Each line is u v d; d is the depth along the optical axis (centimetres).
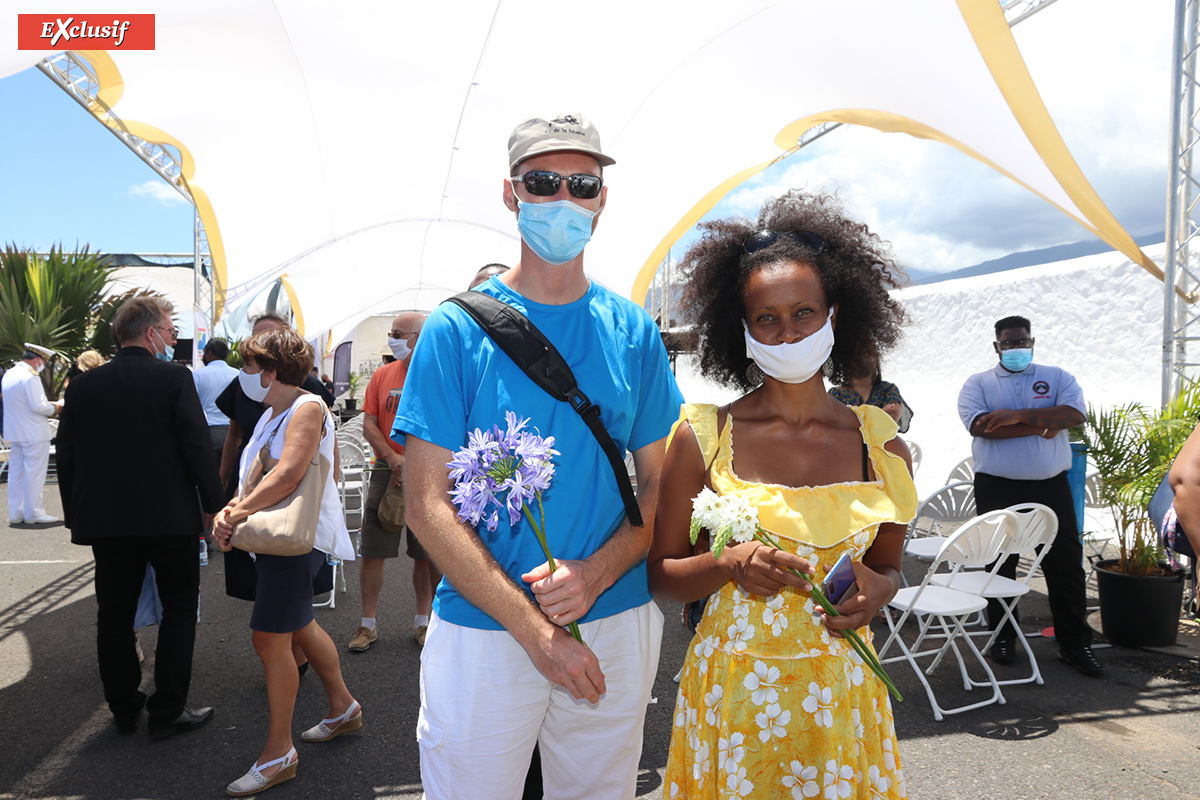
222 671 408
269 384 299
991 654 426
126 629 330
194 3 442
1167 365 546
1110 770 300
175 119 602
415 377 161
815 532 148
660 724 346
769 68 539
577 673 143
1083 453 472
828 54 498
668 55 535
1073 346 691
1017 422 396
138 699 337
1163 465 427
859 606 143
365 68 549
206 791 286
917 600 359
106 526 311
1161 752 314
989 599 426
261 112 612
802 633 151
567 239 166
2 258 1216
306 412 286
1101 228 533
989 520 351
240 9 464
